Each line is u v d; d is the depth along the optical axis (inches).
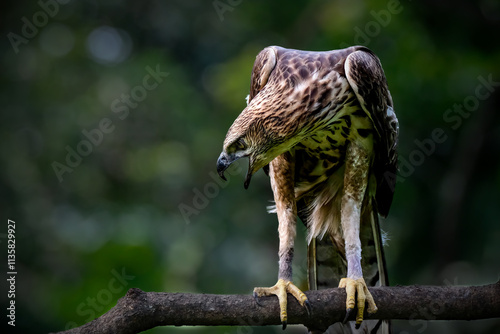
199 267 540.4
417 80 551.5
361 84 242.4
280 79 243.1
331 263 272.7
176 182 619.8
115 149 636.7
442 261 526.3
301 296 220.5
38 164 635.5
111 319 205.2
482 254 540.7
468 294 221.6
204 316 211.0
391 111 260.1
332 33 578.2
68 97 675.4
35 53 690.2
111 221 583.5
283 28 675.4
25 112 661.9
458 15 591.5
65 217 605.9
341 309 223.6
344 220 253.1
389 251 514.9
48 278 537.6
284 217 259.6
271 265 550.0
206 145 626.5
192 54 701.3
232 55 687.7
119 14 730.2
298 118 238.5
